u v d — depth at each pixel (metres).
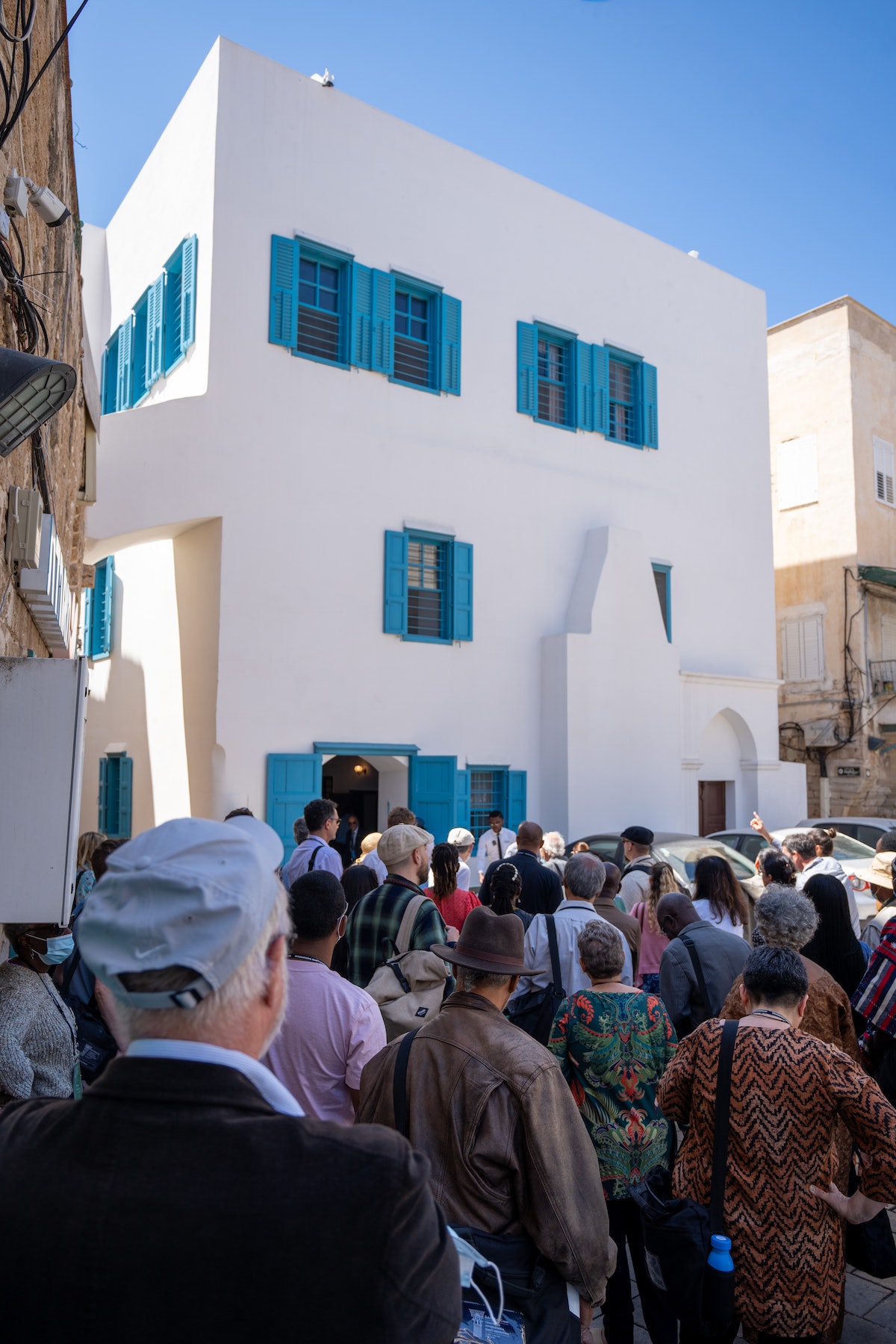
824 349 22.36
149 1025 1.26
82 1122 1.22
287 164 11.98
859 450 21.84
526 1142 2.44
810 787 21.95
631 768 14.37
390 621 12.36
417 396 13.07
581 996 3.61
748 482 17.84
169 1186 1.15
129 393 14.12
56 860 3.54
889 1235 3.34
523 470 14.23
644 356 16.22
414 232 13.18
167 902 1.23
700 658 16.59
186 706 11.81
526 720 13.91
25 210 3.93
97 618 15.81
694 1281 2.75
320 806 6.95
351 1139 1.24
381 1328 1.15
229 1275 1.12
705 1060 2.88
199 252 11.61
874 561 21.88
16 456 4.33
